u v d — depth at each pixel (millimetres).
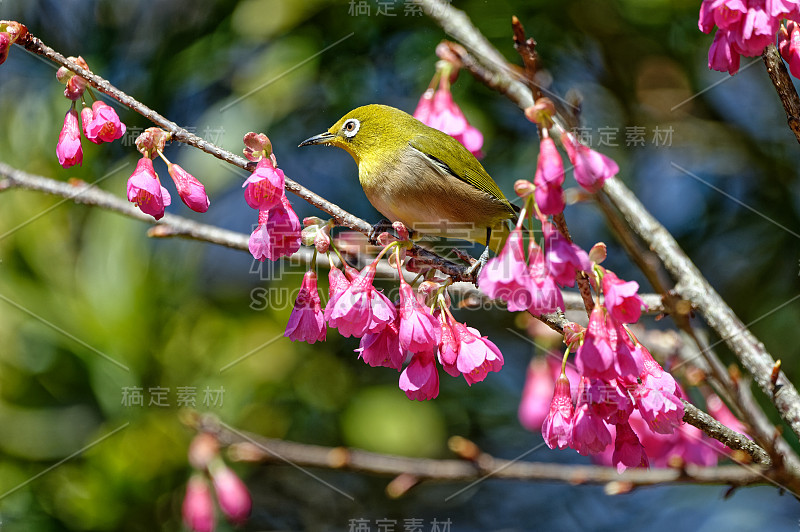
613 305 4570
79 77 5605
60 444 9719
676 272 6941
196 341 10367
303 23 11156
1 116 11070
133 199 5281
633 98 11531
